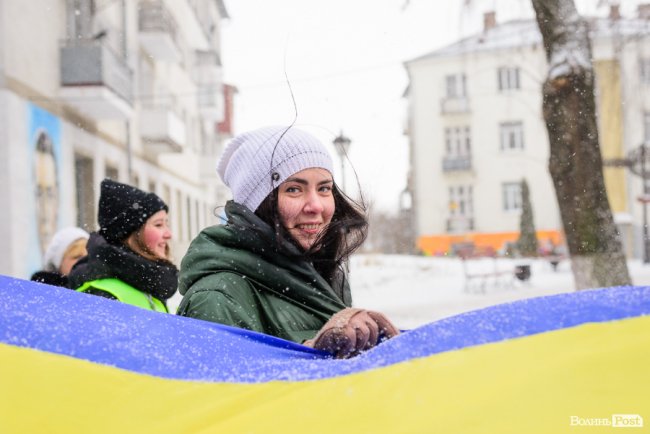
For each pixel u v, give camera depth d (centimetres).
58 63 1596
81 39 1620
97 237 322
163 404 120
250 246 193
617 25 985
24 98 1395
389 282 2180
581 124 821
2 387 122
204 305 181
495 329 114
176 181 2900
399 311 1329
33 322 131
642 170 1934
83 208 1769
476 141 4278
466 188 4309
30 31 1445
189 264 197
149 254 326
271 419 110
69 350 127
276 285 192
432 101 4319
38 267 1406
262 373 123
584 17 863
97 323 135
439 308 1361
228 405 117
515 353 109
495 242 4253
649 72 1407
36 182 1430
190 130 3250
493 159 4275
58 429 118
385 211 4378
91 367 125
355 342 155
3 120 1313
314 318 194
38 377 123
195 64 3425
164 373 125
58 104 1584
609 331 110
